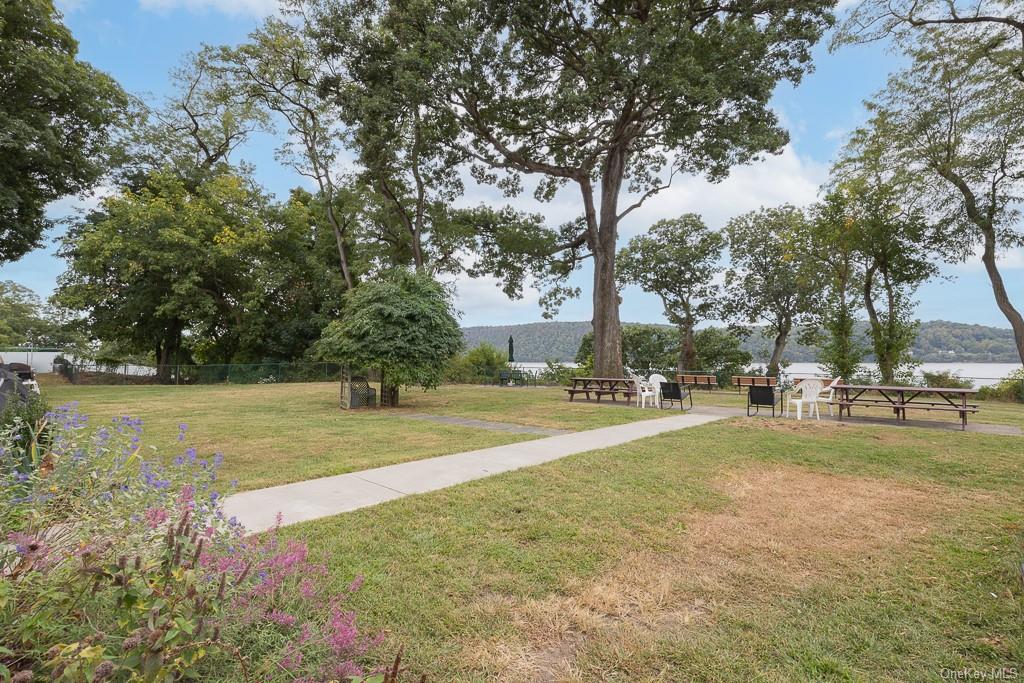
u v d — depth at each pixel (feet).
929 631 9.47
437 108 56.95
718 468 22.00
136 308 91.71
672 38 48.96
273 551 9.44
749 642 9.11
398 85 55.01
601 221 66.74
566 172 66.18
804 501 17.63
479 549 13.05
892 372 70.38
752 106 56.44
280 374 97.91
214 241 93.04
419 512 15.74
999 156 59.57
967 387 65.00
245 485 18.65
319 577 10.66
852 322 73.41
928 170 64.34
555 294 83.25
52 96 52.03
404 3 57.47
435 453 24.79
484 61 54.08
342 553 12.56
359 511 15.69
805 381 37.99
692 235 111.65
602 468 21.68
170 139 97.04
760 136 54.80
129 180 97.14
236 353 111.55
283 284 103.96
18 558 6.50
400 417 40.50
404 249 95.04
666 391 45.98
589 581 11.41
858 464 22.84
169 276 89.15
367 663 8.14
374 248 93.15
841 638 9.24
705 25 58.54
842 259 76.07
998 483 19.70
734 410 44.73
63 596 5.90
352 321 48.06
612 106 54.13
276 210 105.60
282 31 82.02
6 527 7.32
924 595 10.82
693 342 115.34
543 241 72.69
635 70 50.65
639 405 49.03
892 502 17.52
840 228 71.36
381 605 10.06
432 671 8.09
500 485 18.79
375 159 67.92
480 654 8.60
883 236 67.77
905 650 8.91
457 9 54.34
